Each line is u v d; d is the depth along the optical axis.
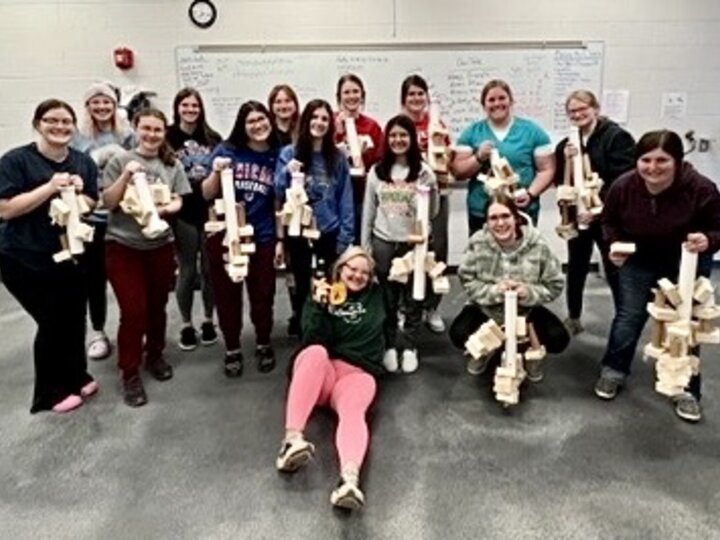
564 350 2.95
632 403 2.58
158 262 2.68
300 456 2.07
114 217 2.53
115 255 2.56
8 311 3.83
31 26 4.21
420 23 4.25
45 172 2.29
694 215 2.30
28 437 2.39
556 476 2.10
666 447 2.26
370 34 4.26
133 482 2.11
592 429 2.39
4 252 2.33
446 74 4.32
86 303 2.73
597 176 2.86
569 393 2.68
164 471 2.17
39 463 2.22
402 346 3.09
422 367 2.96
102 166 2.67
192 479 2.12
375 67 4.30
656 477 2.08
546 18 4.25
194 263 3.12
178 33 4.25
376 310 2.59
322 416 2.53
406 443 2.31
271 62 4.29
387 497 2.01
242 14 4.23
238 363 2.91
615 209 2.48
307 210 2.66
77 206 2.29
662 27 4.27
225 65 4.29
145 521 1.92
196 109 3.06
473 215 3.24
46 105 2.24
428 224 2.80
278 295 3.96
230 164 2.67
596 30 4.28
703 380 2.77
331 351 2.55
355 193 3.14
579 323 3.32
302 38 4.27
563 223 2.98
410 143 2.84
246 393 2.73
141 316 2.62
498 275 2.71
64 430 2.44
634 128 4.45
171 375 2.89
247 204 2.77
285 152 2.79
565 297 3.81
